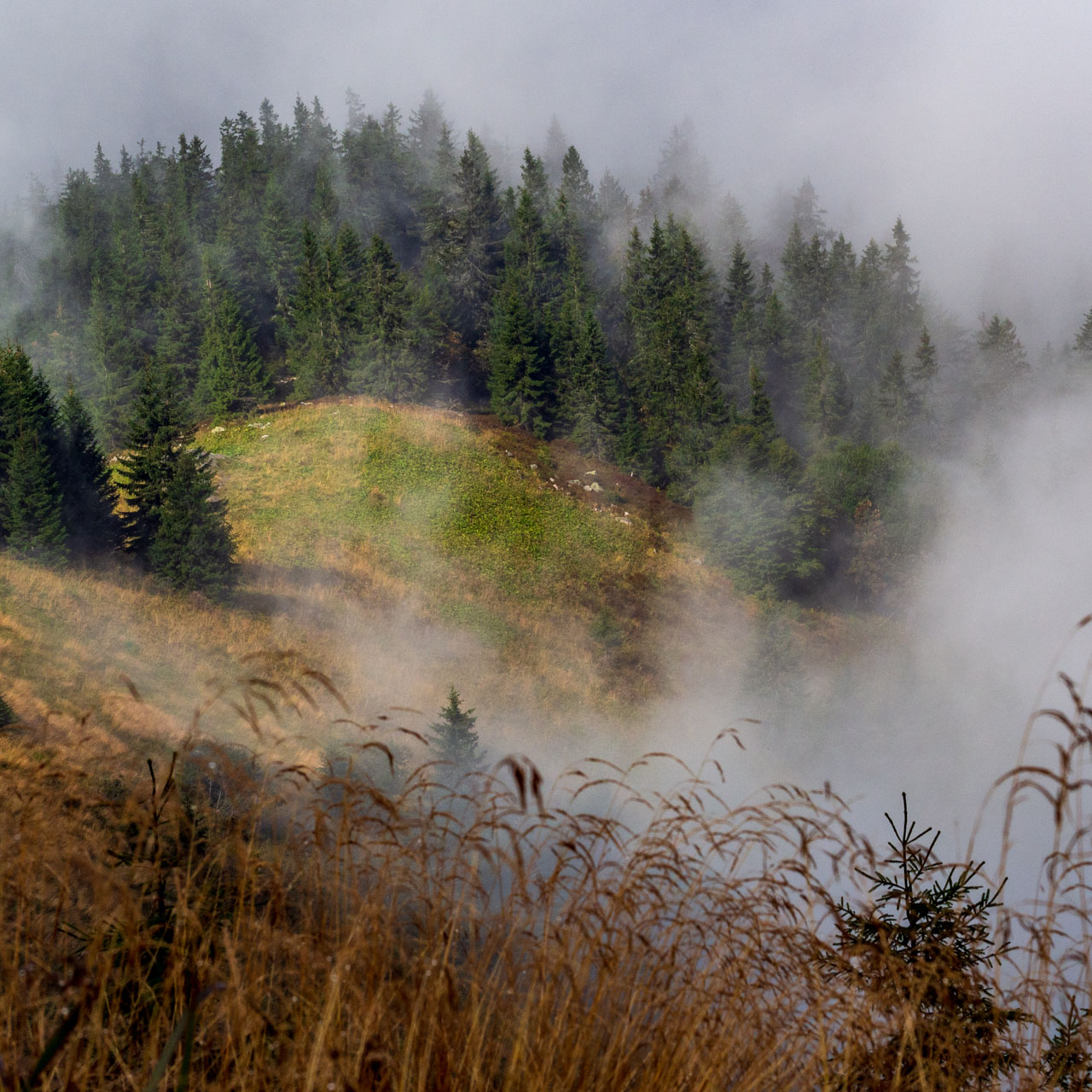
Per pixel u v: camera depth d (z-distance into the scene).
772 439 69.25
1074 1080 1.95
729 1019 1.87
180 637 28.38
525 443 68.38
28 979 1.64
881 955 2.10
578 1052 1.73
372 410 66.12
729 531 57.53
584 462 68.62
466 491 57.44
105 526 37.84
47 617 25.23
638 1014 1.85
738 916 1.91
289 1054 1.68
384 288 69.75
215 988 1.61
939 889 2.73
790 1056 1.92
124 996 1.88
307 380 68.56
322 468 57.47
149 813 1.88
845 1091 1.84
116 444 68.81
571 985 1.72
